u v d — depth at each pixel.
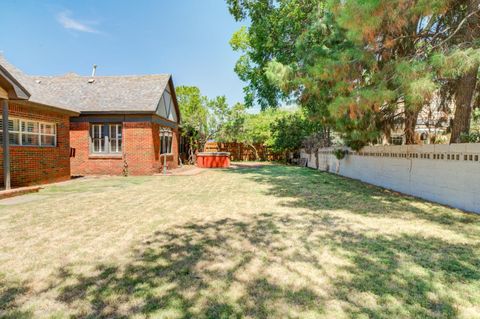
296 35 10.85
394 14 4.54
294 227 4.41
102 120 12.76
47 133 9.84
